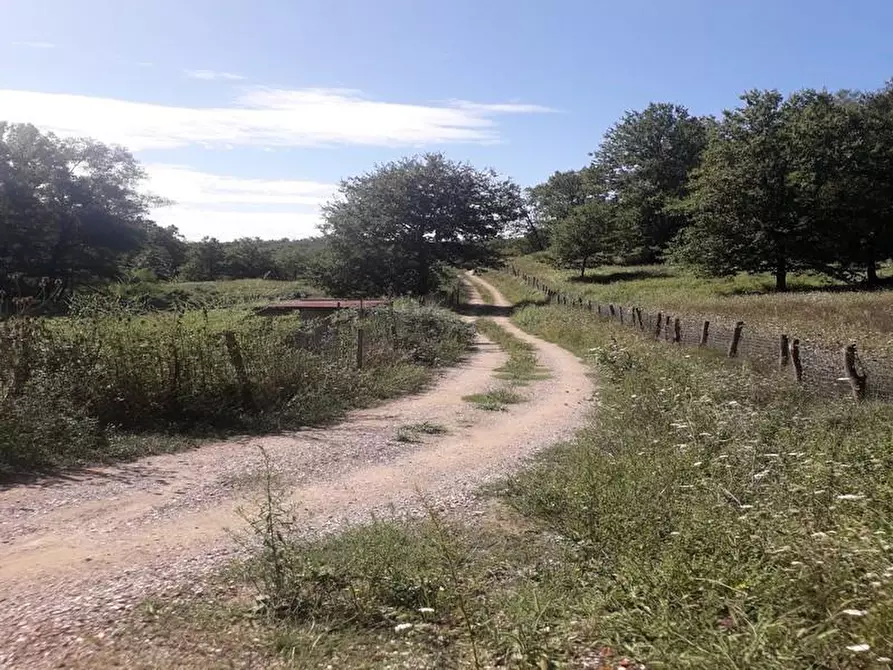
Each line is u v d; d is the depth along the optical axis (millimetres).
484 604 4234
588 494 5996
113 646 3793
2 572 4910
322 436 9922
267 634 3916
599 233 62625
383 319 20625
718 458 5883
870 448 6156
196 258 75500
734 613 3354
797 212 42000
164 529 5914
